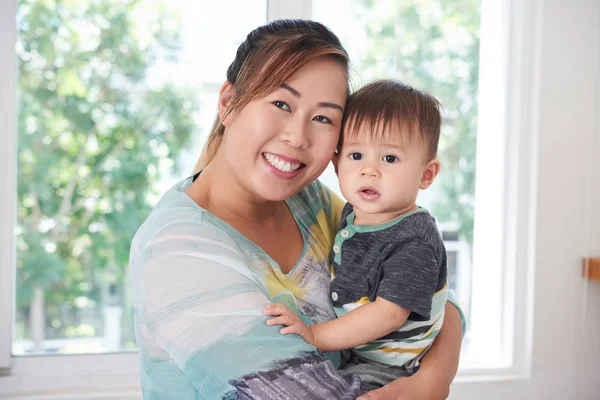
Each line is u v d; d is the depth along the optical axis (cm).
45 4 271
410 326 105
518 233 205
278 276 100
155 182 282
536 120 203
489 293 212
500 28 205
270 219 107
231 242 93
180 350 84
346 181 109
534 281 205
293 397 79
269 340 83
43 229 291
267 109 94
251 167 96
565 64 203
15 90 175
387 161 106
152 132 275
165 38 261
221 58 239
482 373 204
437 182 304
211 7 239
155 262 89
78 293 296
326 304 106
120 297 299
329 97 96
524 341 207
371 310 99
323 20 225
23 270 291
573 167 206
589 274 205
